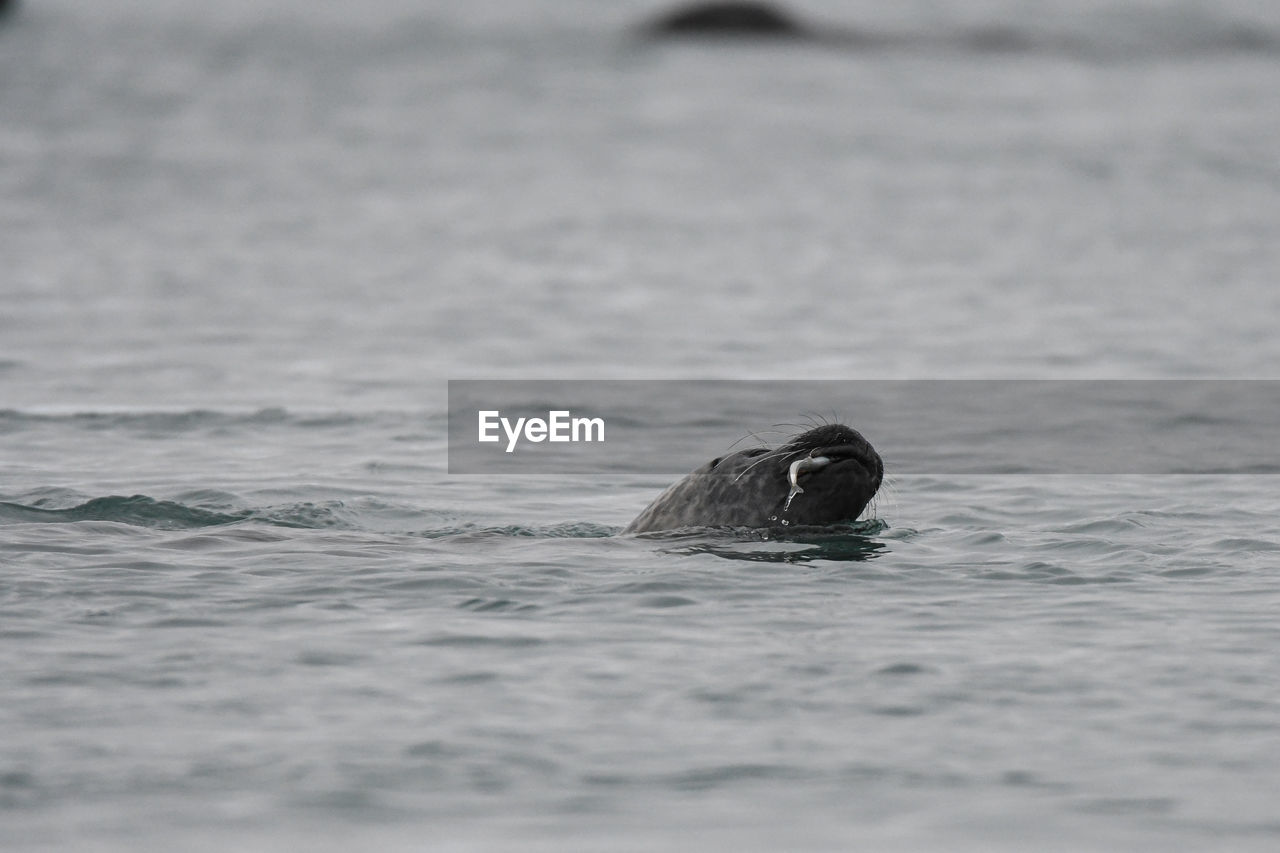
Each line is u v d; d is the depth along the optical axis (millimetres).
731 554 44031
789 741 29828
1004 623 37719
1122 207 150000
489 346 88938
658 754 29109
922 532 48062
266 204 148875
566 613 38219
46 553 42438
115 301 101062
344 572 41469
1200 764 28828
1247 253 124062
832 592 40406
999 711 31531
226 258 119688
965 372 81625
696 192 160875
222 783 27500
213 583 40125
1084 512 52344
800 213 147500
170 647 34969
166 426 68250
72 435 66062
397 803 26812
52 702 31328
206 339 89500
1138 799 27281
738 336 92250
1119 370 81938
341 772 28031
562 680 33156
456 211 147375
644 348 88438
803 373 81562
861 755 29188
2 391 74938
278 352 86375
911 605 39312
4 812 26203
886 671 33906
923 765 28750
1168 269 116938
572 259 122312
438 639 35906
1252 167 175500
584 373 81562
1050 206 150875
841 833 25844
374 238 131375
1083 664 34438
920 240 132375
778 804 26953
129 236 128375
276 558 42781
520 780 27828
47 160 171125
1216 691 32688
